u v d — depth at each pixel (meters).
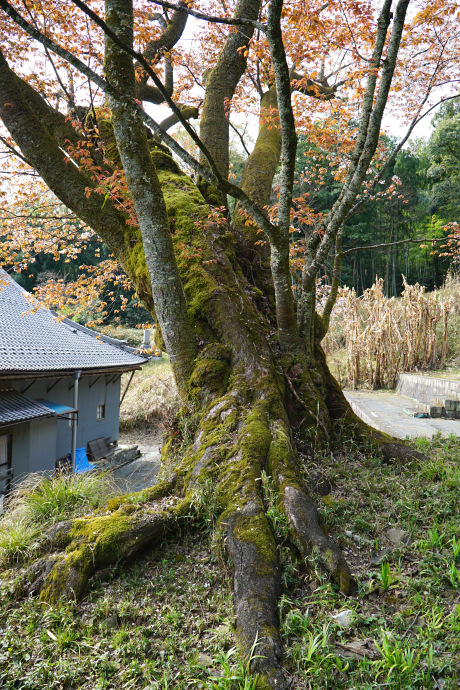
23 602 3.15
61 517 3.89
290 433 4.29
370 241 32.16
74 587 3.12
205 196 6.82
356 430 5.20
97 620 2.93
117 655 2.63
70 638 2.78
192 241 5.75
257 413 4.22
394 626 2.66
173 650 2.63
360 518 3.69
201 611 2.92
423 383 11.36
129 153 4.45
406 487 4.20
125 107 4.37
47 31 6.80
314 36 4.92
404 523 3.60
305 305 5.23
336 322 17.80
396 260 35.22
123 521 3.43
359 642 2.58
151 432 17.69
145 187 4.52
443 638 2.54
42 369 10.33
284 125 3.91
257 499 3.42
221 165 7.13
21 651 2.71
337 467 4.52
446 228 6.14
